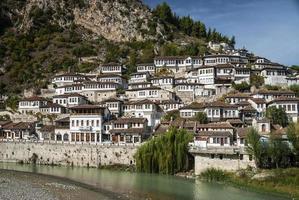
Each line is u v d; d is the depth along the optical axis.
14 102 182.88
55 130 139.62
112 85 177.00
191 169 104.44
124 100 162.75
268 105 138.00
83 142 123.50
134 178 98.69
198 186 88.19
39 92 195.25
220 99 153.25
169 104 154.75
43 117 162.75
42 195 74.94
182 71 192.25
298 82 165.88
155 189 84.38
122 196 76.81
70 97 168.75
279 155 91.38
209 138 111.12
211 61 192.12
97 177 100.50
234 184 90.06
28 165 123.81
